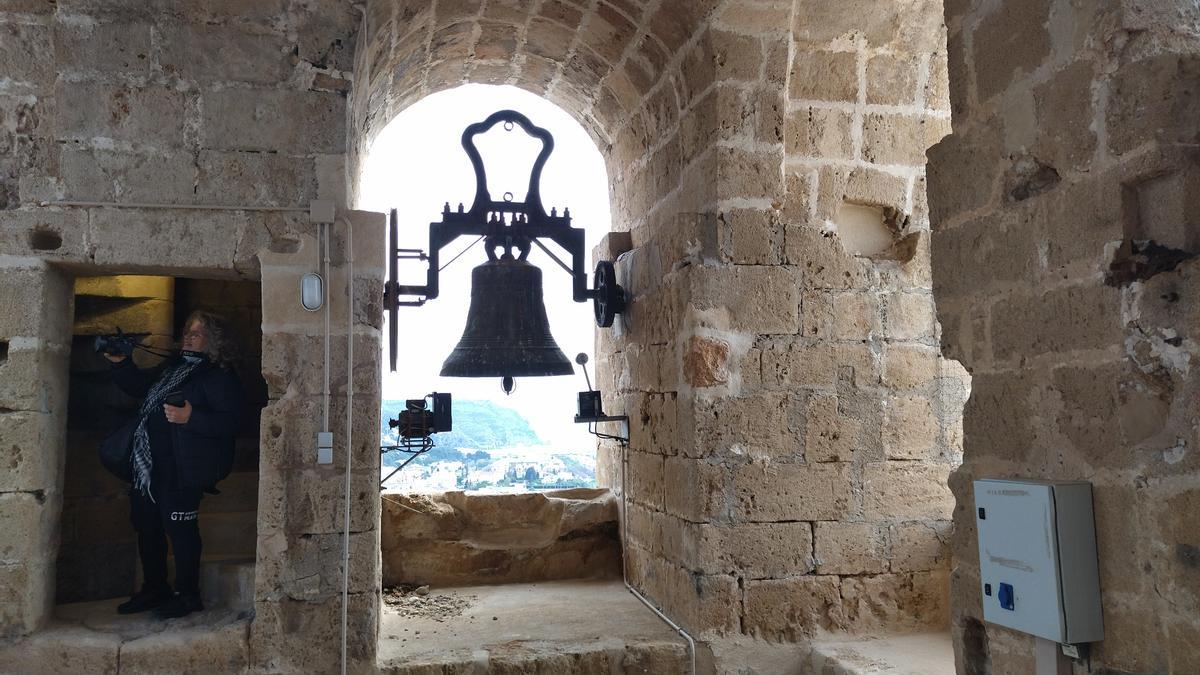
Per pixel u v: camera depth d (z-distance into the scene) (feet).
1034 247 7.00
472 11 13.41
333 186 11.00
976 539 7.62
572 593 14.96
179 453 11.09
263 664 10.45
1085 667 6.50
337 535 10.73
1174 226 5.94
